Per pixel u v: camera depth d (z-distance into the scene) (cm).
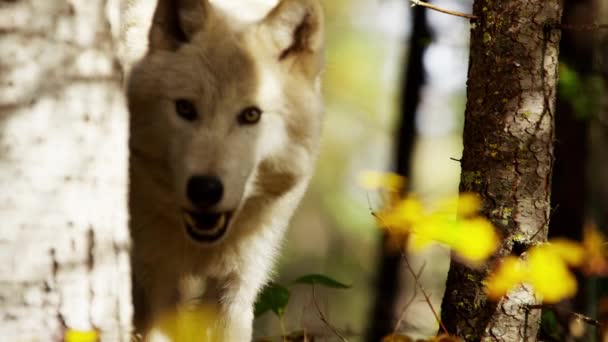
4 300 335
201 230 529
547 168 446
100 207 361
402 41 1219
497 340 444
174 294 604
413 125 1120
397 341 480
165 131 534
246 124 545
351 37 2234
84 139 352
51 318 344
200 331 614
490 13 451
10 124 334
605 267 421
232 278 607
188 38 552
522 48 442
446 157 2155
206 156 512
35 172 338
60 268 345
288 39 582
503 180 445
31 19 338
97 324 358
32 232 339
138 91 539
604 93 682
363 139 2466
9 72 334
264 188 578
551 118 447
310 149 596
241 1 639
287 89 573
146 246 570
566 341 570
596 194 803
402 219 344
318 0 586
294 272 2219
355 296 1595
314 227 2384
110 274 367
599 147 798
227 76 535
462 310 455
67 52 347
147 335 582
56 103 344
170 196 547
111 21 371
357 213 2112
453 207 343
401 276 1066
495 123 448
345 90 2234
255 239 596
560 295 364
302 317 584
